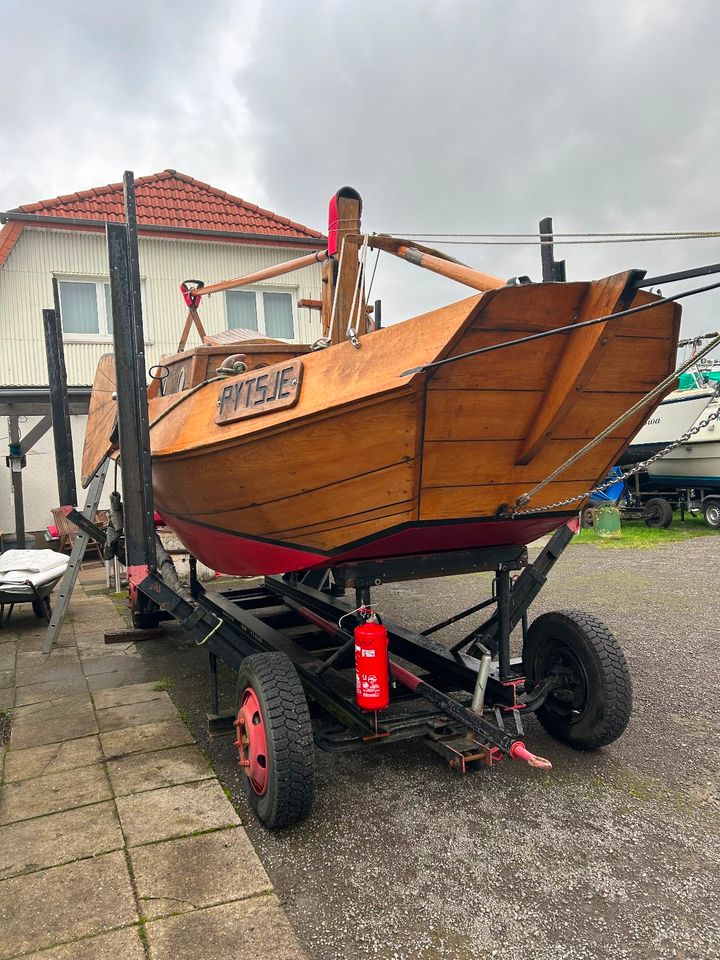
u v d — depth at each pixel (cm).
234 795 313
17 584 627
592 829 278
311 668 383
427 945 212
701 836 270
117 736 379
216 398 371
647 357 280
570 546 1027
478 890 239
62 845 268
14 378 1077
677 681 446
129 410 365
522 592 381
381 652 300
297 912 229
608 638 337
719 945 210
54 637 552
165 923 222
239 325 1220
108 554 602
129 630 598
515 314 248
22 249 1082
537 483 313
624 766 333
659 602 667
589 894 236
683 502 1268
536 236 282
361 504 301
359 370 284
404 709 359
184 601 364
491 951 209
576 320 261
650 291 259
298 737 272
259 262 1229
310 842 273
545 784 317
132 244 363
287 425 297
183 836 273
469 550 345
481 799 306
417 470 279
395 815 294
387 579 330
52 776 330
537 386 275
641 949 209
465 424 273
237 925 221
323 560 337
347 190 375
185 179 1278
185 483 396
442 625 416
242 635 362
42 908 230
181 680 480
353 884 245
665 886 239
